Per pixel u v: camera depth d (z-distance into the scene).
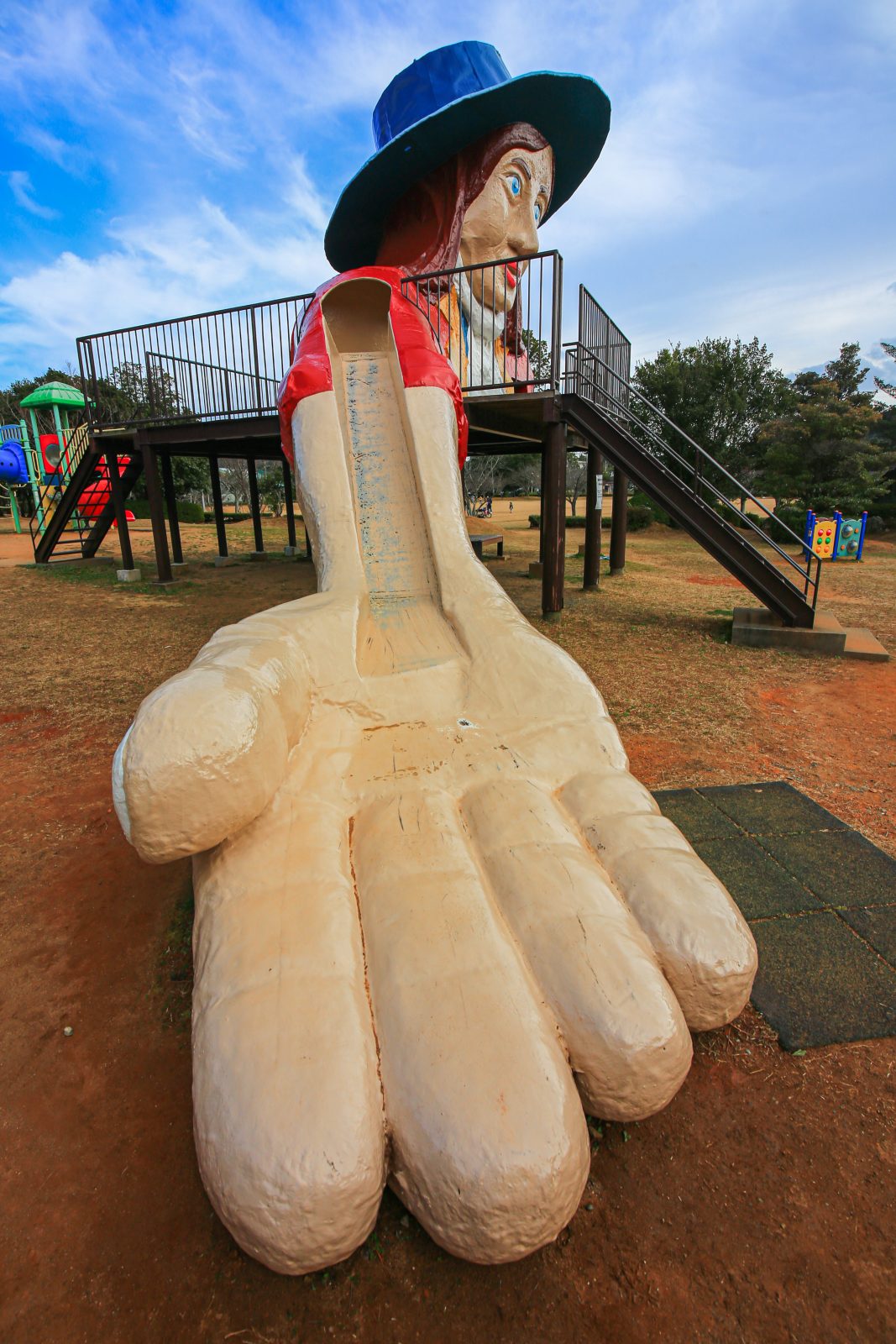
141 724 1.63
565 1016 1.48
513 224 6.42
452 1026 1.38
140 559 13.29
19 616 8.12
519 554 14.02
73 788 3.69
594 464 9.02
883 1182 1.57
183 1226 1.51
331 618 2.69
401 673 2.59
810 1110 1.74
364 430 4.24
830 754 3.90
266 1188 1.19
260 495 28.70
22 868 2.94
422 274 5.77
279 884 1.70
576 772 2.20
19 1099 1.83
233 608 8.41
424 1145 1.26
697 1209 1.51
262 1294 1.38
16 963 2.35
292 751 2.11
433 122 5.70
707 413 22.08
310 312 5.05
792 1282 1.38
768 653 5.99
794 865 2.73
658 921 1.66
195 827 1.62
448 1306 1.35
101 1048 1.99
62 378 39.56
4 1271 1.44
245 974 1.49
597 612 7.73
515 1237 1.21
